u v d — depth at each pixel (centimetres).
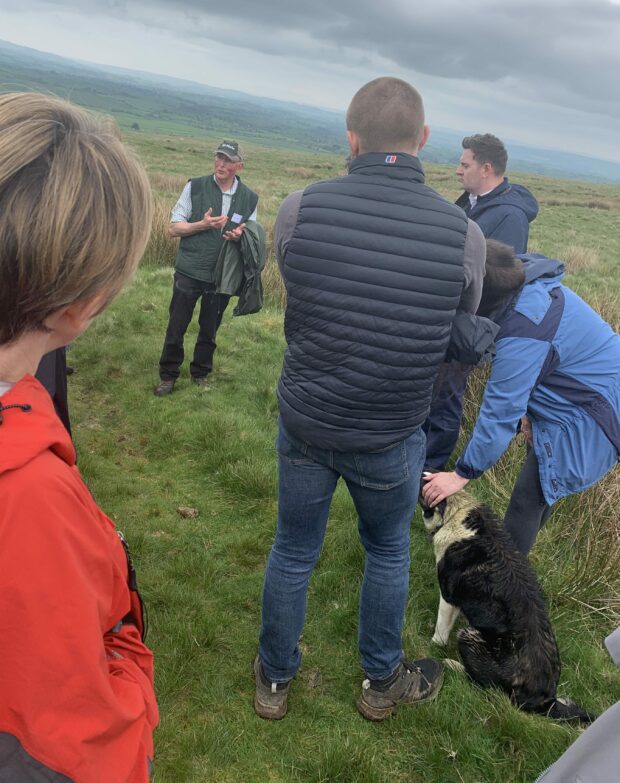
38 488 78
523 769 240
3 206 76
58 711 80
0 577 76
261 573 336
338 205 188
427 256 187
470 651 277
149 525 368
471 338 211
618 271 1727
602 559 343
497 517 317
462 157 478
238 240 516
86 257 80
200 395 549
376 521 230
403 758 243
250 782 227
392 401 199
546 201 4572
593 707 279
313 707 259
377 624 244
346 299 188
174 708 252
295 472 220
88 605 81
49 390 251
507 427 275
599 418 282
